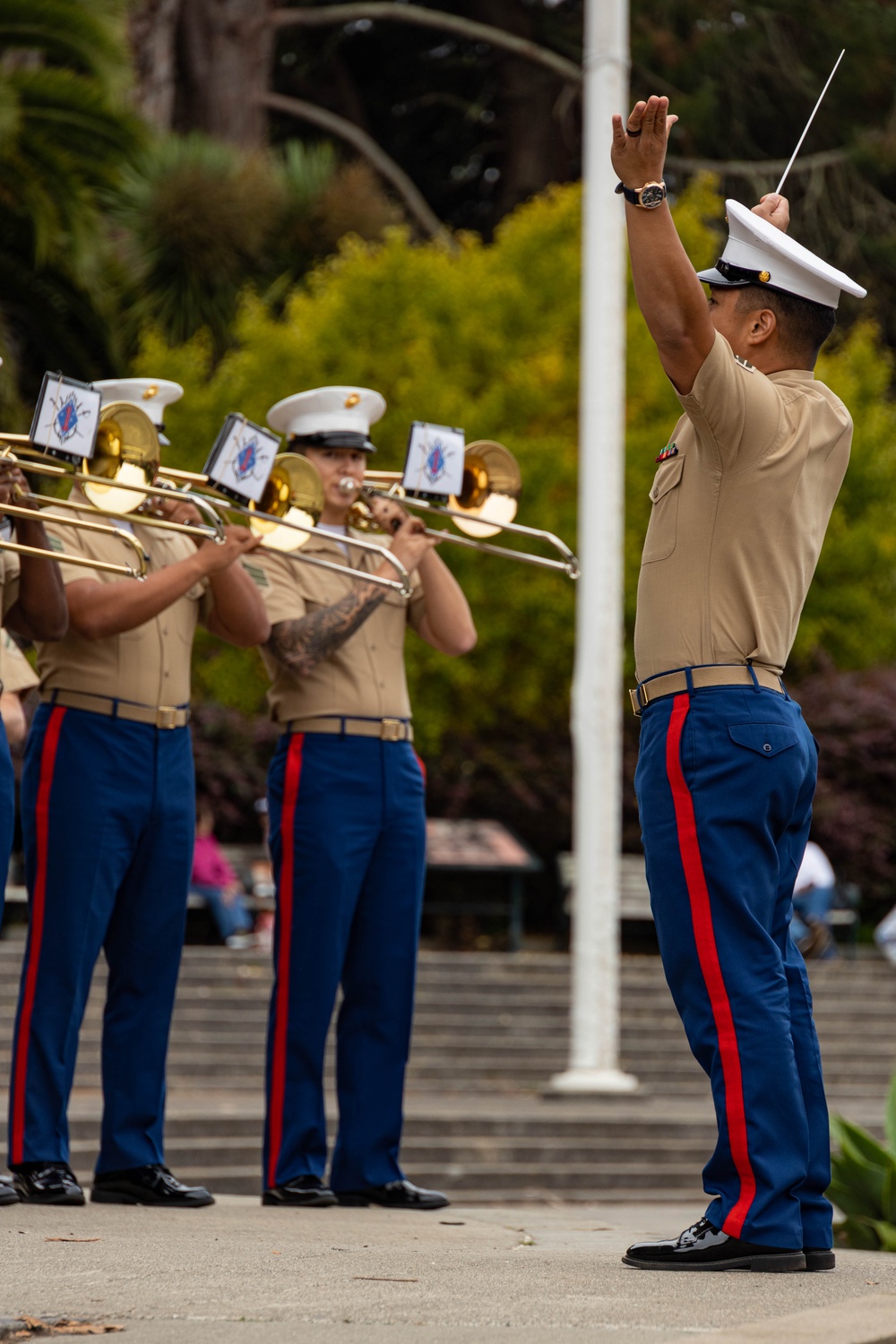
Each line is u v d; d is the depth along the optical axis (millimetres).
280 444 14438
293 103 71188
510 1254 10594
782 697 10078
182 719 14250
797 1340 7188
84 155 46875
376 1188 14594
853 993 38844
